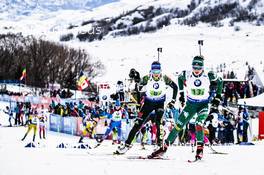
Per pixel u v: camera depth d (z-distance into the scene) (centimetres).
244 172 1287
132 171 1258
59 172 1196
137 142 3378
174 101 1814
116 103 2988
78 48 19788
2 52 14912
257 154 1908
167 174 1219
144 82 1834
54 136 4078
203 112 1667
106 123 3847
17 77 13900
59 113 4662
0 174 1153
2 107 7056
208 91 1681
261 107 5981
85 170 1247
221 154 1967
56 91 7781
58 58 15312
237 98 6084
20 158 1523
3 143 2931
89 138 3872
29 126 3519
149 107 1820
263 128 4000
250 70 9200
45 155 1666
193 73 1698
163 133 1823
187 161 1596
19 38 17138
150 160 1603
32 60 14600
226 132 3678
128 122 3703
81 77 6031
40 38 16550
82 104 4628
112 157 1673
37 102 5856
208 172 1275
